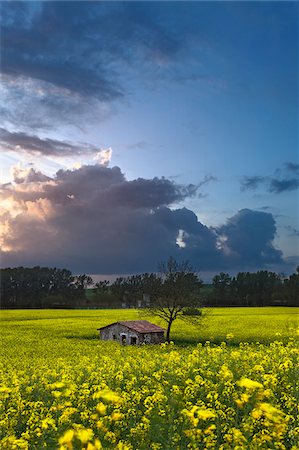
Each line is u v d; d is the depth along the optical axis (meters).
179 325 70.81
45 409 13.18
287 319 78.38
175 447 9.21
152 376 17.47
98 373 19.25
